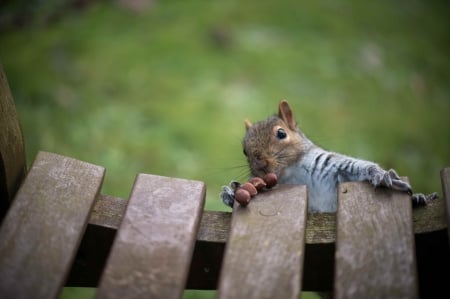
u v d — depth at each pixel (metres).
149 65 10.23
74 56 10.45
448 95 11.08
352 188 3.26
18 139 3.22
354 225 2.98
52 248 2.81
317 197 4.95
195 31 11.23
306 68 10.58
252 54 10.71
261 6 12.28
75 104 9.20
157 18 11.70
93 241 3.13
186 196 3.13
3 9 11.79
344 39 11.76
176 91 9.66
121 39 10.99
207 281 3.21
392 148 9.16
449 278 3.12
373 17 12.95
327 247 3.01
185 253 2.83
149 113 9.12
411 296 2.62
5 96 3.14
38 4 11.88
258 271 2.74
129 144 8.48
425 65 11.69
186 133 8.77
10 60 10.27
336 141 8.95
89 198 3.07
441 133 9.88
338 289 2.68
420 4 14.34
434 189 8.55
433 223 3.01
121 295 2.63
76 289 5.93
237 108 9.39
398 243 2.85
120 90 9.63
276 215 3.07
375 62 11.24
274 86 9.97
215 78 10.00
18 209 2.95
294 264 2.77
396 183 3.21
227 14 11.88
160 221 2.97
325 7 12.74
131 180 7.76
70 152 8.17
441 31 13.31
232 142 8.63
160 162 8.17
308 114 9.46
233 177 7.91
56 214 2.96
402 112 10.12
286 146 5.08
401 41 12.28
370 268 2.74
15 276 2.67
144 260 2.78
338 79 10.44
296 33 11.60
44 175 3.14
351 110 9.80
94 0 12.16
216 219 3.15
